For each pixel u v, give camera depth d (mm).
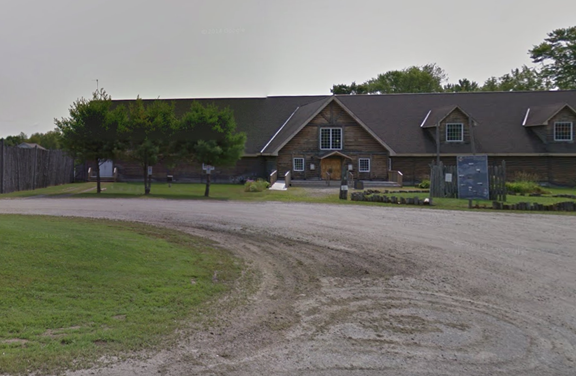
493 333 5801
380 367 4809
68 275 7352
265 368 4746
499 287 7801
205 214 16297
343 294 7414
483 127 35500
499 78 73312
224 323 5988
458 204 20266
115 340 5262
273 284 7930
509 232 12914
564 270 8859
